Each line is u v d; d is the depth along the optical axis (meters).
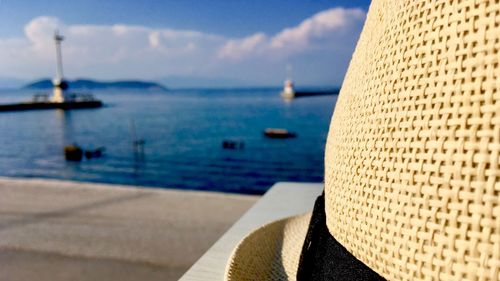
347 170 0.72
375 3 0.81
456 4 0.56
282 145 74.88
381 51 0.69
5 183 6.85
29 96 198.00
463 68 0.54
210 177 56.00
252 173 57.56
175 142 79.81
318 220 0.91
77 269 3.59
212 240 4.43
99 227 4.77
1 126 93.19
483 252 0.49
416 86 0.59
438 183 0.54
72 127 94.44
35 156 68.69
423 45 0.59
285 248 1.27
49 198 5.98
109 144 78.38
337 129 0.82
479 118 0.51
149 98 185.75
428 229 0.55
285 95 140.75
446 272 0.53
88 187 6.73
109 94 187.62
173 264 3.77
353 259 0.69
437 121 0.55
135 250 4.06
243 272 1.01
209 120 107.81
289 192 2.80
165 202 5.96
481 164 0.50
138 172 58.00
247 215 2.21
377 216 0.63
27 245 4.12
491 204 0.49
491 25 0.52
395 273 0.60
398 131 0.61
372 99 0.68
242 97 171.25
